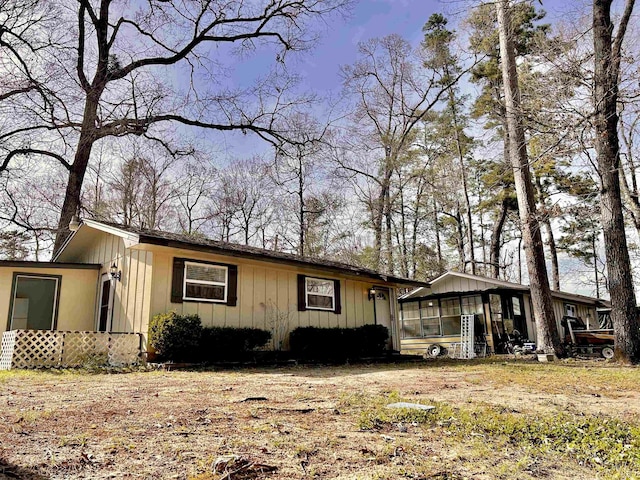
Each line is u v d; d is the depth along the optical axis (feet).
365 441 11.60
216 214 102.58
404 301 71.67
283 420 13.70
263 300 40.65
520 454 11.09
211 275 37.35
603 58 37.68
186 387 21.09
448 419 14.48
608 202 41.52
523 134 49.03
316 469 9.33
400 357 48.91
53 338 32.27
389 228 92.53
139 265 35.73
